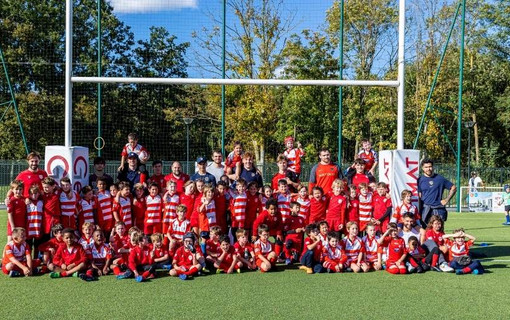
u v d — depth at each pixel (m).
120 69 23.17
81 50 23.98
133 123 23.08
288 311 4.73
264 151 23.06
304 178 18.69
